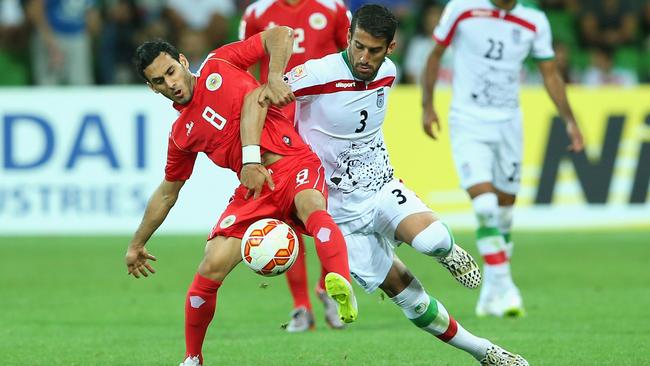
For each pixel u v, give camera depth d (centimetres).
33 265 4444
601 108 5172
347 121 2219
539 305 3447
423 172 5172
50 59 6209
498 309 3256
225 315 3338
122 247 4916
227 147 2173
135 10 6294
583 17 6675
